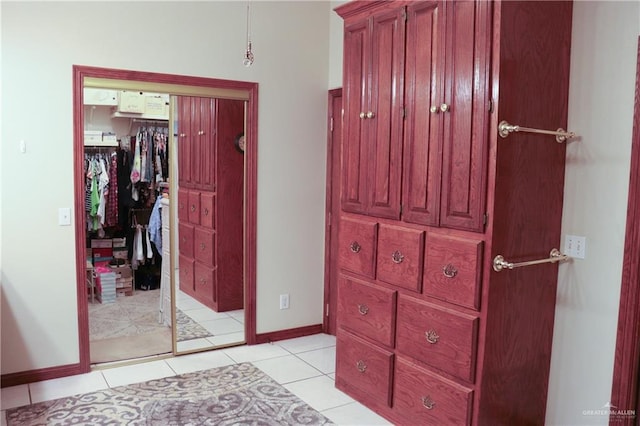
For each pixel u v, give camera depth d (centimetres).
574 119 240
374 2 273
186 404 292
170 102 359
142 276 393
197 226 379
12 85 299
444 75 235
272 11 387
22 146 304
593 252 236
